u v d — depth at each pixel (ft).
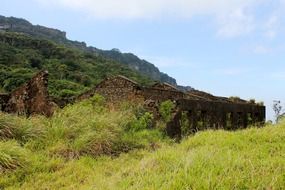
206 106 53.83
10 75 158.20
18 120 39.19
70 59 253.65
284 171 21.21
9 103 58.59
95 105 68.13
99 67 257.75
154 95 80.84
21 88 57.93
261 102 74.49
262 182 19.29
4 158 28.68
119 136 42.34
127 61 623.36
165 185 18.83
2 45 238.07
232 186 18.78
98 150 36.50
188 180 19.20
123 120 49.03
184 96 86.38
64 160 32.91
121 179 22.80
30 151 33.55
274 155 26.66
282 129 34.88
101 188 22.21
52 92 145.18
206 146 29.37
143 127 50.37
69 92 146.20
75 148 35.63
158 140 45.21
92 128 40.65
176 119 49.19
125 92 81.51
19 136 37.29
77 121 42.39
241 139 32.48
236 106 60.95
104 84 85.35
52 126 39.99
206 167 21.22
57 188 25.67
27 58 223.10
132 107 62.13
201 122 52.95
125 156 35.65
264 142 30.96
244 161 22.86
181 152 27.43
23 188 25.57
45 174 28.58
